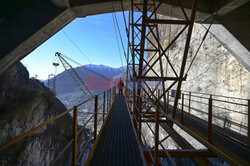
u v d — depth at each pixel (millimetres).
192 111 11875
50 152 16703
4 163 11086
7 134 12859
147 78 5316
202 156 3725
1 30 5566
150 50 6953
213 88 9758
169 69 18234
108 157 3145
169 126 6203
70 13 6816
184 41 14562
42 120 17578
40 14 5898
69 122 22703
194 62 12328
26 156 13430
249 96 7086
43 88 27281
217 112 9109
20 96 16500
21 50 6207
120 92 14656
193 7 4281
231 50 7301
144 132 24188
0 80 16062
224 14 6445
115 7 7469
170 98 15844
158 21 4520
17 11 5723
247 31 5973
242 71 7566
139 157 3168
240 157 3086
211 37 10195
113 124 5590
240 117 7426
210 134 3869
